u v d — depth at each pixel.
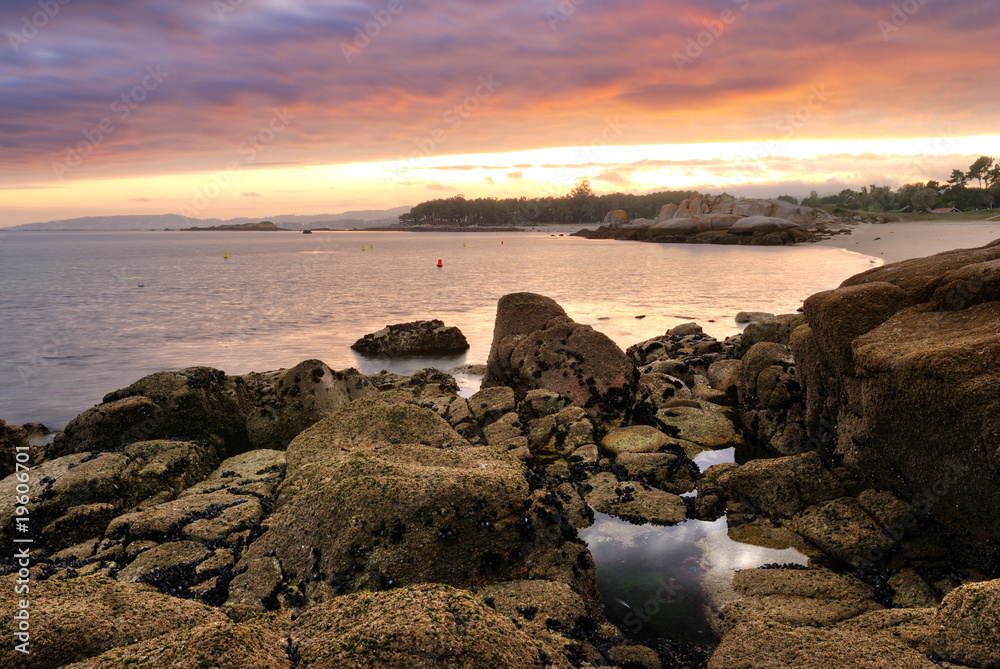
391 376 24.83
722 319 37.03
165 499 11.74
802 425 14.79
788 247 114.56
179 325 38.12
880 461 10.48
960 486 8.96
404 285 60.53
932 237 96.12
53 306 47.31
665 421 17.12
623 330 33.94
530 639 5.75
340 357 29.94
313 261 105.88
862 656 6.25
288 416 16.12
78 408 22.30
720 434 16.27
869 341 11.07
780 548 10.38
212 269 88.00
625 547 10.57
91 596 6.14
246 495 10.87
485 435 15.02
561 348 18.52
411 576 8.16
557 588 8.20
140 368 27.72
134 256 136.12
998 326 9.68
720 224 158.25
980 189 184.75
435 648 5.06
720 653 7.13
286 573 8.38
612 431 16.09
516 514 8.96
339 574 8.07
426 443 11.89
